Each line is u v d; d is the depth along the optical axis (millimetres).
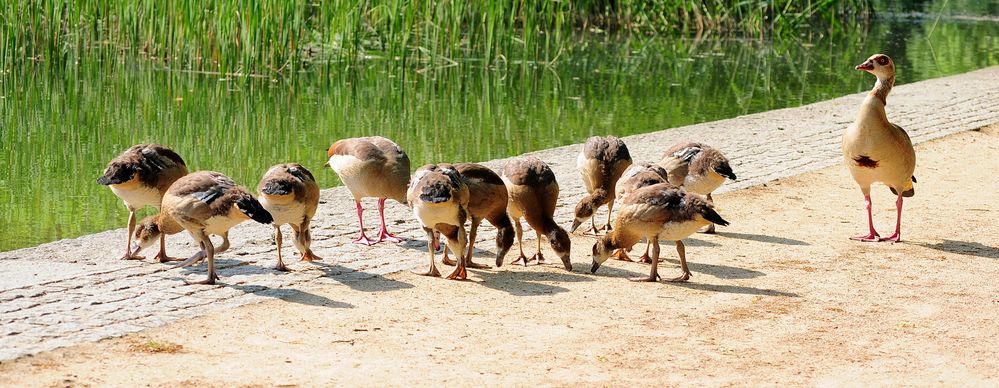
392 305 9203
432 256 10148
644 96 23312
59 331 8141
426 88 23750
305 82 24125
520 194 10727
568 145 17547
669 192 9984
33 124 18859
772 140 17656
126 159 10312
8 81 22984
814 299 9648
